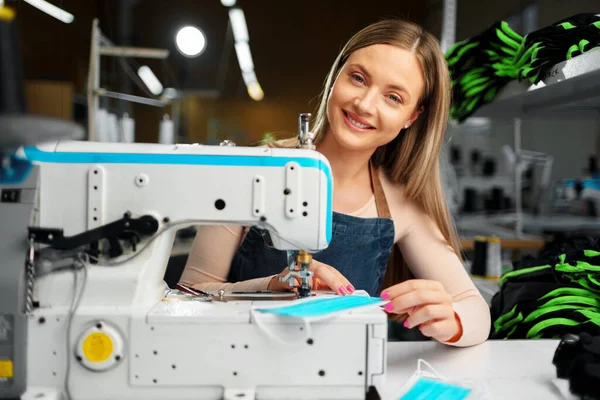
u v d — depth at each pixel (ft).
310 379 3.45
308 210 3.87
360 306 3.64
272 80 33.96
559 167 22.91
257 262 5.47
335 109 4.99
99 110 11.05
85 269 3.56
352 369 3.46
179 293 4.20
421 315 4.19
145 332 3.41
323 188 3.90
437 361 4.38
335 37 33.60
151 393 3.45
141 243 3.71
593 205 16.07
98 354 3.40
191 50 10.28
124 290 3.58
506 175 20.57
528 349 4.71
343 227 5.40
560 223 14.51
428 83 5.16
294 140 5.66
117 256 3.67
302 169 3.86
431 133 5.43
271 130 33.94
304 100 34.04
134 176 3.74
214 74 32.86
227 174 3.81
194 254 5.51
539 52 5.48
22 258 3.40
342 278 4.49
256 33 33.45
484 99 6.91
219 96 33.45
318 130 5.57
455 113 7.21
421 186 5.61
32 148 3.71
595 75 4.96
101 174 3.72
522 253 12.86
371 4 33.17
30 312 3.41
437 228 5.77
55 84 9.15
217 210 3.81
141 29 30.81
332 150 5.48
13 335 3.37
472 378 3.96
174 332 3.42
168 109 19.38
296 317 3.43
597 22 5.16
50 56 17.01
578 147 22.84
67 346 3.41
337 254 5.45
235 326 3.43
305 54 33.78
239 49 26.37
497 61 6.47
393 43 4.89
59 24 17.17
